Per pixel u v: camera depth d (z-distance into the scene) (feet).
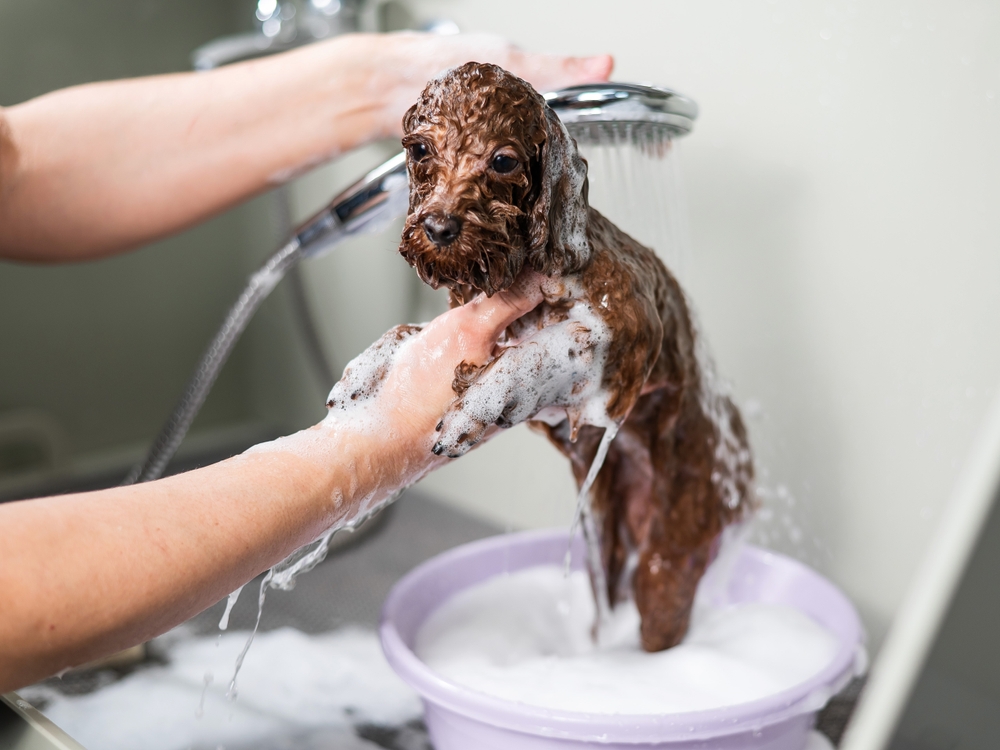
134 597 1.25
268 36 3.36
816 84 2.38
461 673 1.96
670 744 1.59
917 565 2.38
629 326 1.45
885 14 2.24
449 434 1.44
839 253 2.42
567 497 3.09
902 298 2.32
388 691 2.35
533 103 1.30
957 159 2.19
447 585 2.32
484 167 1.24
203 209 2.59
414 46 2.39
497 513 3.37
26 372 4.00
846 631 1.97
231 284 4.59
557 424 1.73
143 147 2.47
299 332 4.17
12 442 3.88
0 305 3.88
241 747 2.08
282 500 1.42
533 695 1.84
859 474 2.47
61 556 1.23
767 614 2.18
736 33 2.50
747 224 2.57
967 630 0.94
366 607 2.78
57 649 1.21
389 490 1.58
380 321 3.70
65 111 2.45
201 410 4.43
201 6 4.30
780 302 2.55
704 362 1.88
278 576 1.75
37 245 2.52
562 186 1.37
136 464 4.10
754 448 2.64
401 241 1.28
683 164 2.67
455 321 1.55
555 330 1.45
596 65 2.15
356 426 1.55
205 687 2.21
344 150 2.56
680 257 2.53
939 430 2.31
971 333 2.23
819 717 2.12
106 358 4.23
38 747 1.82
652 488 1.89
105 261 4.14
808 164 2.43
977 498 0.93
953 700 0.95
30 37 3.80
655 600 1.95
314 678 2.40
